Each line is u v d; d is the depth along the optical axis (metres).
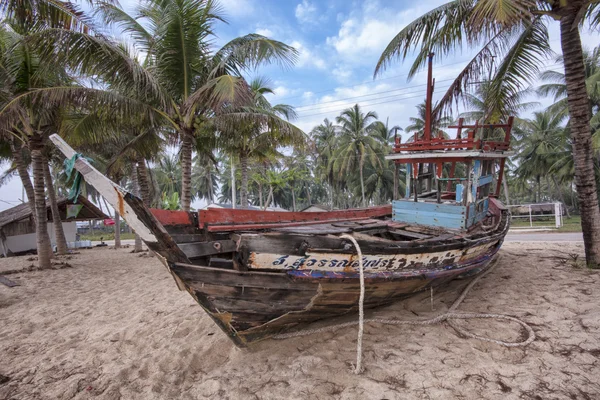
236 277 3.19
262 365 3.65
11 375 3.93
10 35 9.29
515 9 5.02
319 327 4.29
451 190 7.78
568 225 21.00
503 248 9.61
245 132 11.08
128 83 8.13
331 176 37.06
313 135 38.88
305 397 3.06
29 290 8.02
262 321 3.60
